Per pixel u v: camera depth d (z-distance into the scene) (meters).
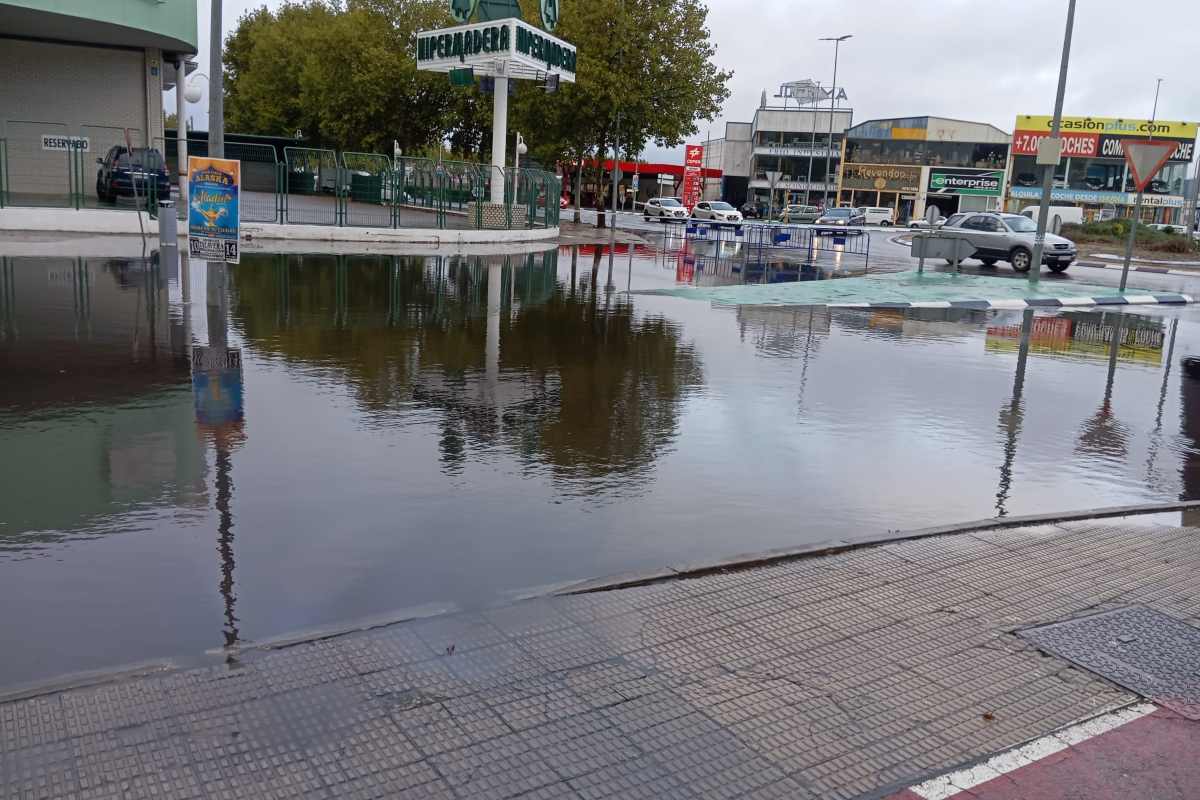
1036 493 7.05
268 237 26.36
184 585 4.82
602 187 42.41
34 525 5.52
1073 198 75.19
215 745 3.40
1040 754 3.56
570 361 11.12
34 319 11.98
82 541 5.32
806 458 7.64
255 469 6.66
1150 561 5.54
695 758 3.45
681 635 4.40
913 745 3.59
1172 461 8.08
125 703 3.65
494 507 6.14
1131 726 3.78
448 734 3.52
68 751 3.32
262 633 4.33
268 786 3.18
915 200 82.38
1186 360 13.31
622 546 5.59
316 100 52.62
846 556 5.46
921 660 4.25
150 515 5.73
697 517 6.15
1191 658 4.37
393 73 47.97
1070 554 5.61
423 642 4.23
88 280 15.91
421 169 29.30
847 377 11.02
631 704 3.79
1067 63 21.80
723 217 55.62
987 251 29.41
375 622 4.43
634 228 46.84
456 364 10.61
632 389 9.80
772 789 3.30
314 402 8.59
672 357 11.72
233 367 9.84
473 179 30.50
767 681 4.02
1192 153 72.00
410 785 3.22
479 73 30.69
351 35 48.97
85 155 30.06
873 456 7.80
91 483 6.23
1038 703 3.93
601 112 38.91
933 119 80.94
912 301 18.64
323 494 6.23
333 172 29.84
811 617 4.64
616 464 7.20
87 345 10.56
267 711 3.63
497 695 3.81
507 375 10.16
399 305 14.96
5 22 26.11
